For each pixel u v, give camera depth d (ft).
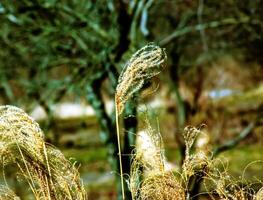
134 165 13.17
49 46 33.53
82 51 34.14
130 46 31.58
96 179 65.57
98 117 35.91
